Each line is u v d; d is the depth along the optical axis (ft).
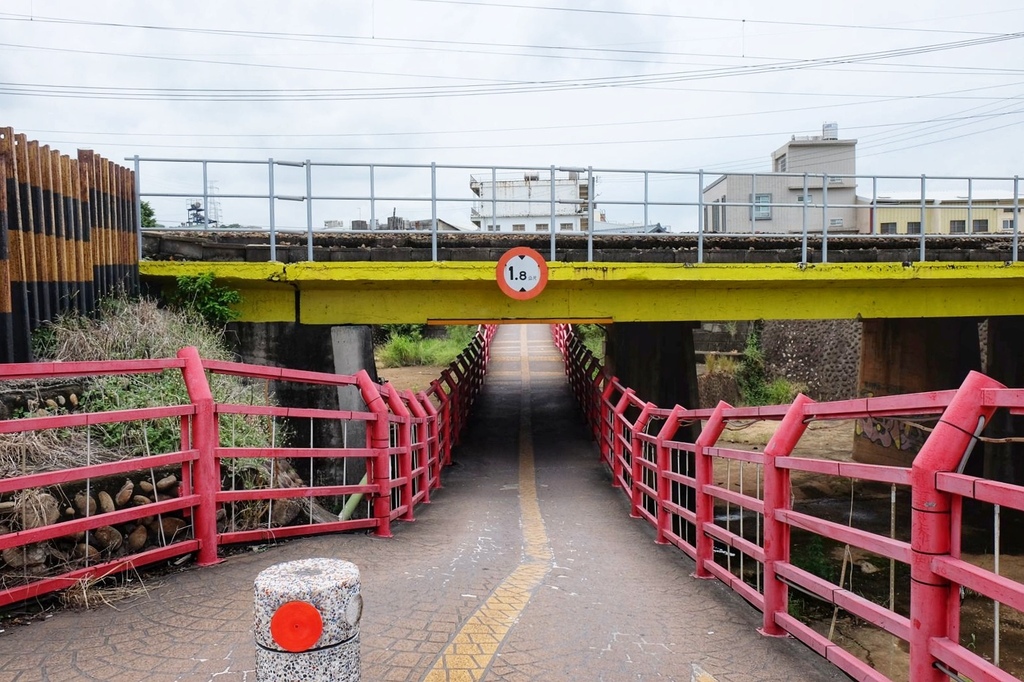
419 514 31.53
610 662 12.99
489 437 56.44
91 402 21.86
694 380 54.70
